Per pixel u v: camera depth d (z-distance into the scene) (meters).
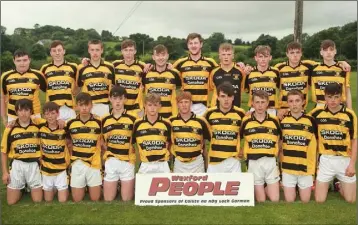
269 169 5.88
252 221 5.08
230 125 5.97
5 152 5.90
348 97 6.85
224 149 5.98
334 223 5.04
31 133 5.89
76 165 5.93
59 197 5.95
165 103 6.93
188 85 7.02
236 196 5.66
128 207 5.57
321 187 5.91
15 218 5.21
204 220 5.10
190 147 6.02
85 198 6.20
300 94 5.84
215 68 7.02
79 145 5.94
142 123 5.99
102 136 6.09
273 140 5.88
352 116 5.82
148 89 6.94
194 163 6.10
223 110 6.04
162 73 6.93
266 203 5.75
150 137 5.94
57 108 5.88
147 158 5.95
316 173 6.16
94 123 5.99
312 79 6.92
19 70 6.85
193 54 7.02
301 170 5.85
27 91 6.80
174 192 5.70
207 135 6.09
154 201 5.68
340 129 5.82
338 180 6.17
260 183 5.95
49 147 5.91
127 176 5.98
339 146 5.85
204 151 6.43
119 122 5.99
